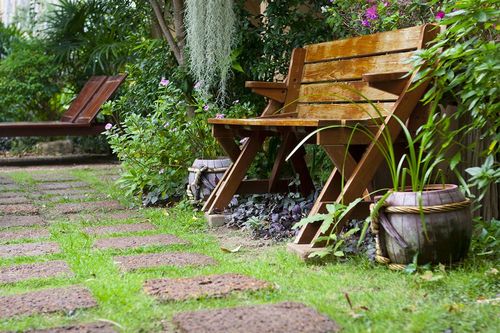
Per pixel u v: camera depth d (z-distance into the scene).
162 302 2.42
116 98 8.95
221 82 5.83
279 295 2.49
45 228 4.18
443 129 3.12
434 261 2.77
